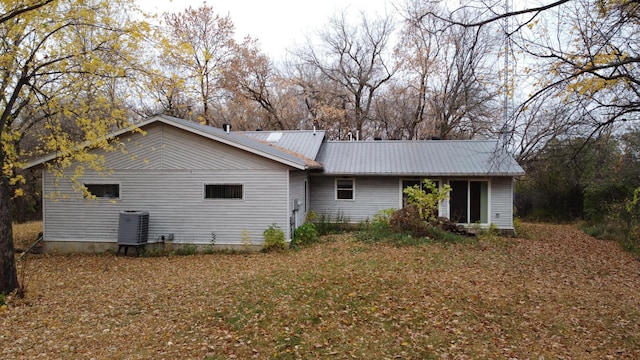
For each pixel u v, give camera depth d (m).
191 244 15.32
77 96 11.49
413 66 29.38
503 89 9.14
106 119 11.78
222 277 11.17
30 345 6.98
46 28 9.69
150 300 9.31
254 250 15.08
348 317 8.02
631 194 20.25
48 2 8.77
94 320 8.15
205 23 31.70
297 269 11.72
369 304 8.66
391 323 7.73
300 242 15.81
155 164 15.43
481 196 19.53
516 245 15.95
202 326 7.73
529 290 9.66
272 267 12.20
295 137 23.44
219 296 9.39
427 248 14.59
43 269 12.78
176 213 15.39
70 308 8.90
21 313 8.58
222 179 15.23
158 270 12.44
